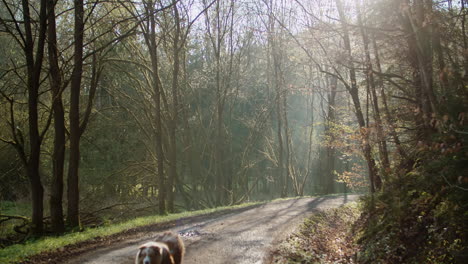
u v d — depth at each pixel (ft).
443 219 32.27
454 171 29.71
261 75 148.15
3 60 76.54
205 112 146.82
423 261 31.24
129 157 103.04
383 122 52.90
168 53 101.65
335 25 54.75
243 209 74.33
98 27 76.84
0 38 73.00
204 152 126.62
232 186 128.67
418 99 46.14
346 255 43.24
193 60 147.74
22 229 60.08
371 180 62.28
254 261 34.37
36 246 38.22
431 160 34.24
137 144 106.11
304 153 170.50
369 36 50.52
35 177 55.06
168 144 102.27
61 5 72.02
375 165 61.41
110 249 37.60
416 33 36.22
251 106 172.14
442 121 29.99
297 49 73.31
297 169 159.53
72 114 63.52
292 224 53.88
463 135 28.78
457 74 32.14
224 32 119.55
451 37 38.14
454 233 30.32
